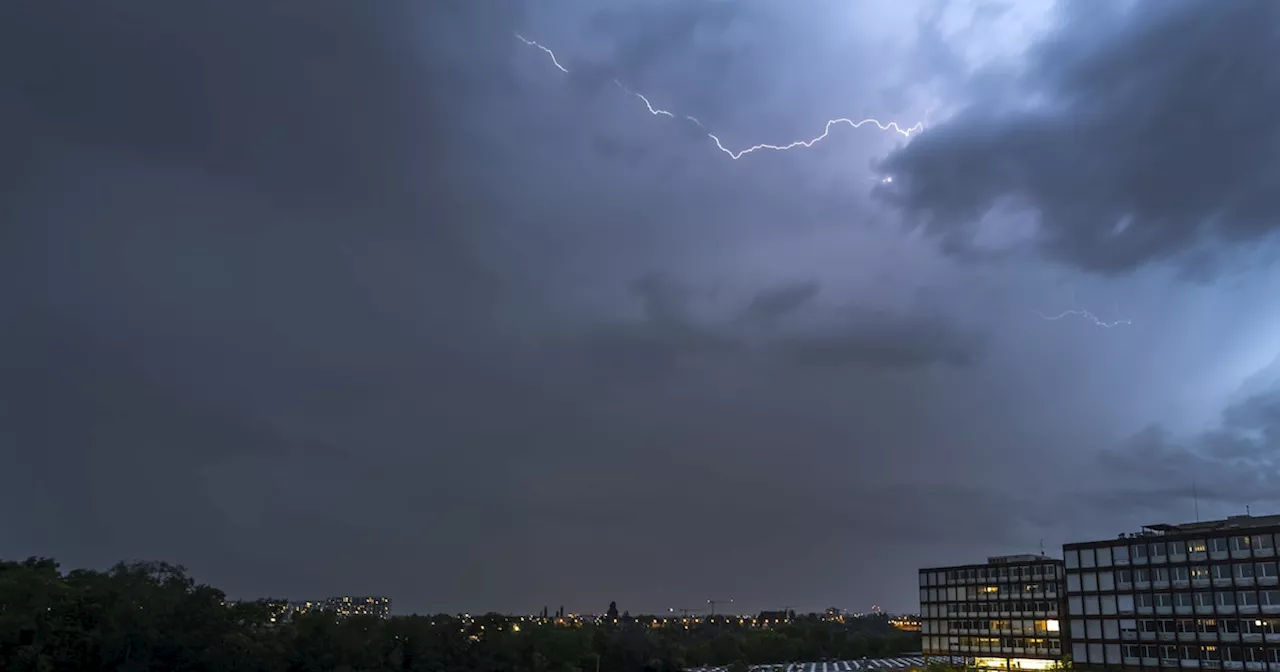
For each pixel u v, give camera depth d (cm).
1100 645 14138
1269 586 12194
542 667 16012
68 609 10694
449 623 15488
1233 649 12444
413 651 14562
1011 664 19288
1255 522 13900
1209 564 12950
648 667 19950
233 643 11719
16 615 9988
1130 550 14012
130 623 10981
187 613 11788
